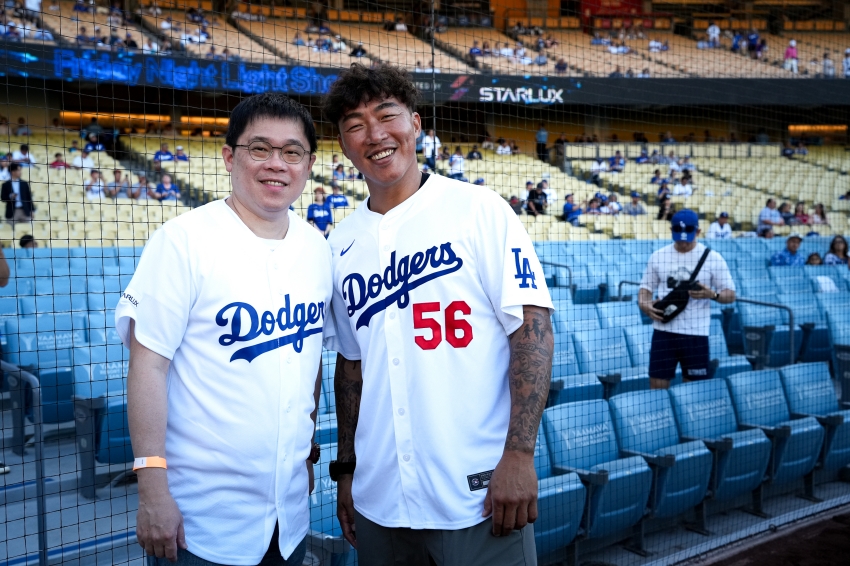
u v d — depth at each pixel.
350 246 2.06
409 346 1.92
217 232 1.82
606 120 21.89
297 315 1.89
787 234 17.09
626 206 16.34
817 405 5.01
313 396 1.99
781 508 4.46
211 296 1.78
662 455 3.69
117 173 13.23
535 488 1.74
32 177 13.06
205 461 1.77
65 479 4.21
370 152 1.92
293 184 1.86
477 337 1.89
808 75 22.48
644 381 5.29
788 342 6.91
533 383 1.79
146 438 1.68
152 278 1.75
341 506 2.20
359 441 2.03
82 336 5.46
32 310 6.02
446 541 1.85
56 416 4.91
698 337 5.06
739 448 4.02
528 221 13.93
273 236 1.91
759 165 20.52
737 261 10.33
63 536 3.57
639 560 3.71
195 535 1.77
